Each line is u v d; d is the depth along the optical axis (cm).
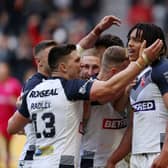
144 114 1631
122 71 1575
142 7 4722
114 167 1694
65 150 1606
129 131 1691
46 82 1648
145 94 1627
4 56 4194
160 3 4869
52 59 1644
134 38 1634
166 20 4653
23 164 1742
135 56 1638
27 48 4272
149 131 1627
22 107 1681
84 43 1848
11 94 3372
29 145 1741
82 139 1741
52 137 1619
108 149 1734
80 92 1595
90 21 4600
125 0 4769
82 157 1741
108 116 1730
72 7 4750
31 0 4622
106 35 1789
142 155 1639
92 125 1731
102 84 1582
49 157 1612
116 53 1684
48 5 4681
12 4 4600
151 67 1627
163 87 1603
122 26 4397
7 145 3291
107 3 4753
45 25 4381
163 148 1562
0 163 3366
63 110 1611
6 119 3344
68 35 4275
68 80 1623
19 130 1716
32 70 3988
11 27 4497
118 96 1703
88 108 1688
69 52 1638
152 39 1623
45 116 1628
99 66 1758
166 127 1573
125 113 1736
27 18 4544
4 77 3394
